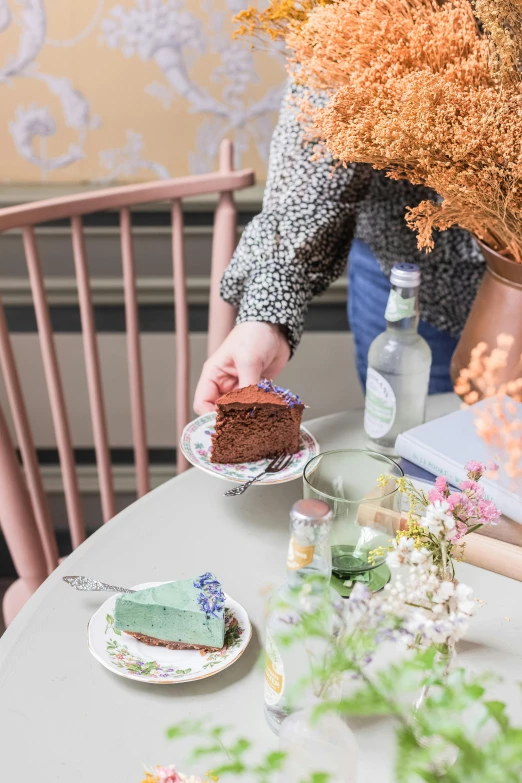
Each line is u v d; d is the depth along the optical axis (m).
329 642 0.52
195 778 0.53
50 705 0.69
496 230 0.91
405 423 1.01
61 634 0.77
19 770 0.63
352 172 1.18
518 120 0.77
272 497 0.97
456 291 1.24
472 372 0.99
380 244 1.27
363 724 0.67
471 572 0.86
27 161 1.85
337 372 2.04
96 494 2.09
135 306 1.34
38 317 1.25
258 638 0.77
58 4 1.70
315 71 0.91
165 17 1.72
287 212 1.18
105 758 0.64
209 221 1.88
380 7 0.86
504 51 0.80
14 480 1.13
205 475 1.01
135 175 1.88
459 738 0.41
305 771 0.51
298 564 0.57
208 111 1.82
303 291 1.18
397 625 0.56
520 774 0.46
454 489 0.90
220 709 0.69
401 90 0.80
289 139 1.21
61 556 2.13
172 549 0.88
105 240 1.88
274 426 0.99
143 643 0.75
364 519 0.76
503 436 0.90
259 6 1.72
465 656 0.75
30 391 1.99
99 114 1.81
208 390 1.11
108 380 2.00
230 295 1.23
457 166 0.82
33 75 1.76
